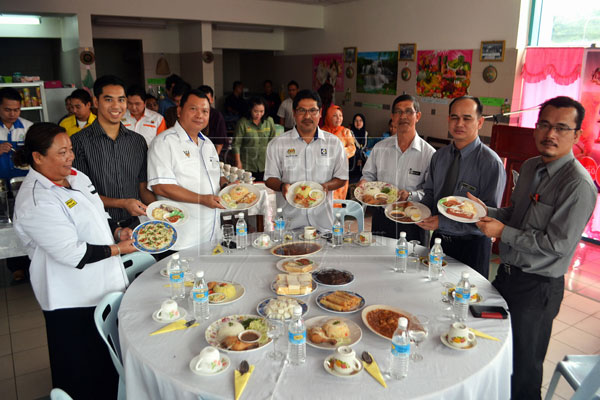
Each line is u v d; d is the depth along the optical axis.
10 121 3.70
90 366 2.12
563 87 4.76
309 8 8.12
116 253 2.03
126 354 1.60
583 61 4.44
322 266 2.29
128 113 4.11
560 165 1.93
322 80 8.60
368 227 3.00
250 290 2.03
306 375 1.44
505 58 5.27
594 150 4.42
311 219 2.87
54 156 1.83
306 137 2.85
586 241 4.70
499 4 5.25
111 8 6.47
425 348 1.58
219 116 4.50
